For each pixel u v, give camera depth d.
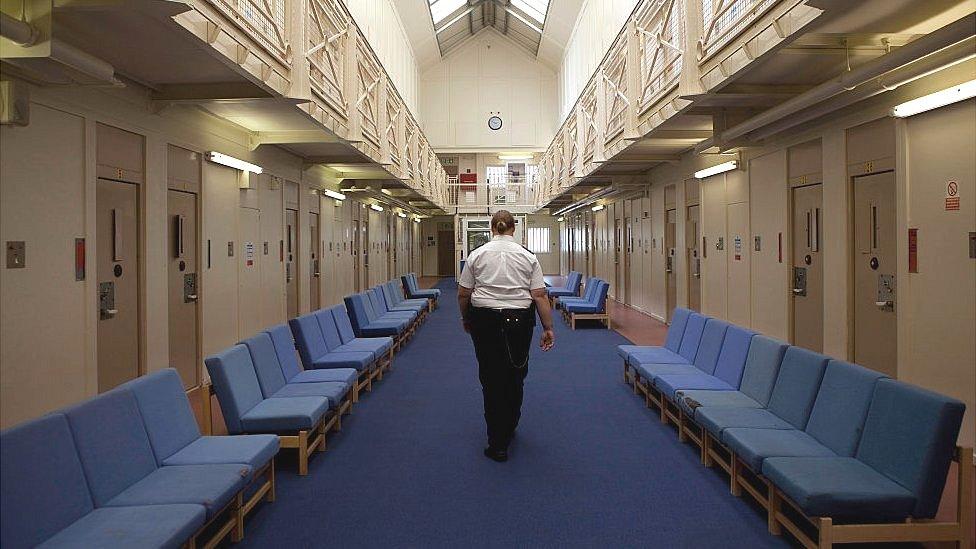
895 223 3.88
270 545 2.50
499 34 21.08
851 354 4.36
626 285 11.85
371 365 5.26
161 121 4.40
